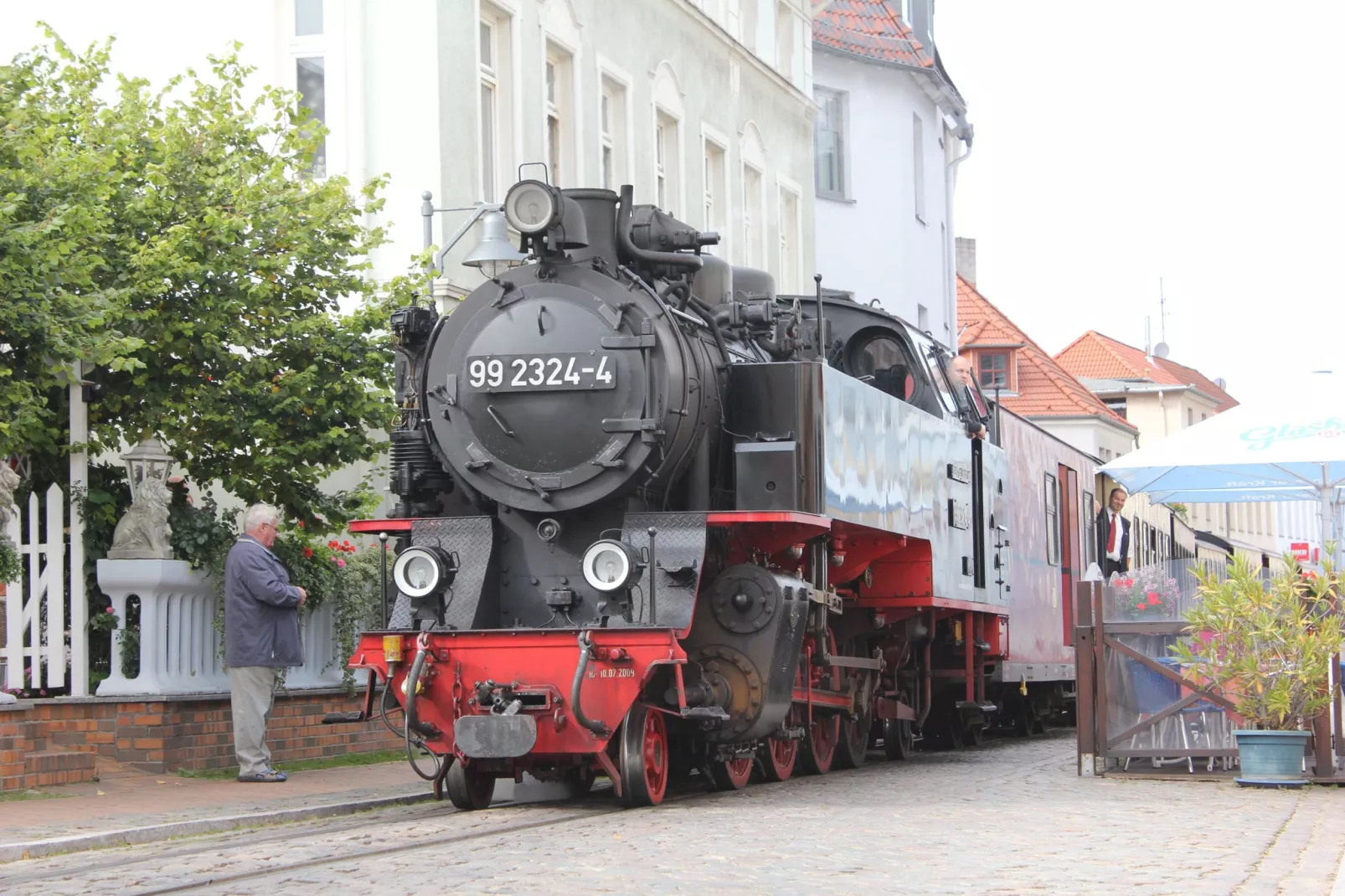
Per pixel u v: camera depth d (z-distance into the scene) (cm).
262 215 1327
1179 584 1225
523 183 1052
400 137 1655
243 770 1146
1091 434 4834
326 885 680
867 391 1234
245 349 1353
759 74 2583
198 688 1223
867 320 1460
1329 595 1186
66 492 1228
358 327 1351
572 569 1049
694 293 1210
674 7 2245
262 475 1332
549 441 1043
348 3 1666
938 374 1527
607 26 2045
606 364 1035
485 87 1794
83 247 1245
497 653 980
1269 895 639
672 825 880
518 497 1046
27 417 1091
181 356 1316
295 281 1357
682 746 1111
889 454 1293
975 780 1197
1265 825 895
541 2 1864
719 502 1116
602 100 2062
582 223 1059
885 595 1415
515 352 1054
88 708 1163
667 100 2233
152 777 1137
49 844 802
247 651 1136
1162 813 953
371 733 1411
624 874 698
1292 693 1138
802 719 1212
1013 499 1816
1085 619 1240
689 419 1052
